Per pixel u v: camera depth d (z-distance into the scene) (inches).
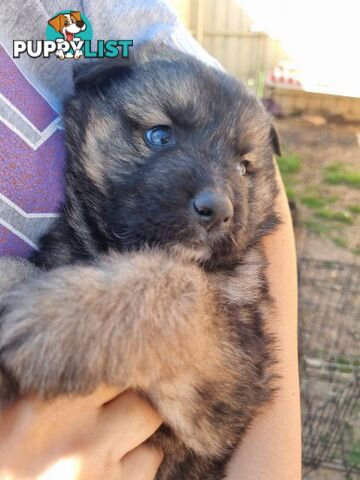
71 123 10.2
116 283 7.2
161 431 8.4
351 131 50.8
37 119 9.2
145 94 10.1
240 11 53.3
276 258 11.2
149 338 7.0
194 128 9.9
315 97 54.4
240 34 54.1
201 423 7.9
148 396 7.6
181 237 8.7
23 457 6.5
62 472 6.6
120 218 9.2
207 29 54.1
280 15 53.0
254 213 10.9
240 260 10.0
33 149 8.9
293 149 45.1
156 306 7.2
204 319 7.7
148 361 6.9
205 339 7.7
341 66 52.9
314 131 50.2
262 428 9.2
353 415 18.0
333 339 20.7
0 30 8.9
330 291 23.1
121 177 9.6
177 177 9.0
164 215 8.8
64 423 6.9
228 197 8.9
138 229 9.0
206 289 8.0
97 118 10.1
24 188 8.5
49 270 8.0
